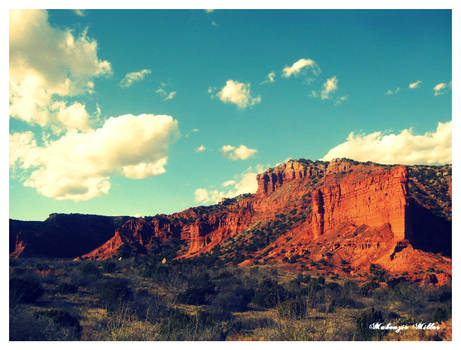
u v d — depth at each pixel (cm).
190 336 2016
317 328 2114
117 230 18288
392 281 5759
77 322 2297
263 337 2125
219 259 12569
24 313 2164
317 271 7569
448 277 5778
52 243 16075
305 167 19150
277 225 14338
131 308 2889
